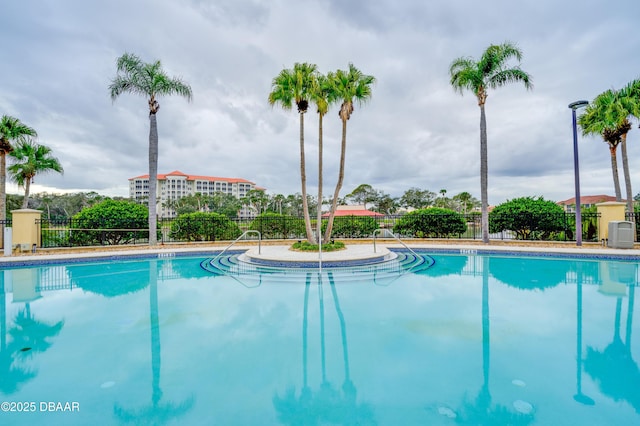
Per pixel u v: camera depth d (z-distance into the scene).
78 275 8.55
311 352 3.83
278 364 3.53
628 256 9.80
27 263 9.53
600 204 13.02
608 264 9.44
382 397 2.86
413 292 6.62
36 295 6.55
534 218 14.40
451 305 5.70
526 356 3.64
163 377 3.24
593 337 4.15
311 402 2.79
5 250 10.56
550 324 4.66
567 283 7.29
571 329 4.45
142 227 14.29
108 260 10.48
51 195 64.88
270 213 16.77
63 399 2.85
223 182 131.25
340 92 11.81
